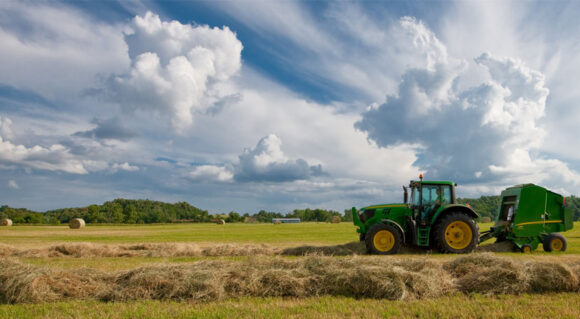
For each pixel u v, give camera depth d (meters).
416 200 12.66
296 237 22.00
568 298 5.66
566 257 10.14
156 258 11.63
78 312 5.16
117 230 36.62
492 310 5.00
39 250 12.96
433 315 4.82
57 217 104.00
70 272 6.61
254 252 12.60
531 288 6.12
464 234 11.94
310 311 5.07
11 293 5.86
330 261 7.10
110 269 8.78
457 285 6.29
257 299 5.82
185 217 124.81
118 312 5.12
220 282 6.18
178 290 5.93
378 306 5.30
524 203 12.37
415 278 6.01
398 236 11.76
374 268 6.24
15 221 81.75
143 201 127.94
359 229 13.48
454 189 12.63
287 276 6.27
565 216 12.37
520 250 12.21
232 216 108.12
